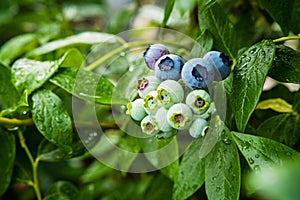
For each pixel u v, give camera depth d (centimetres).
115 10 69
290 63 33
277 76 33
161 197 48
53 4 65
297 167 17
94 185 55
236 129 35
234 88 32
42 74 39
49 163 63
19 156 57
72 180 63
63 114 38
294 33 39
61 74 39
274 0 38
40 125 38
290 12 38
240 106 31
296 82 33
